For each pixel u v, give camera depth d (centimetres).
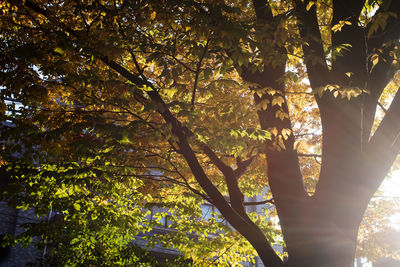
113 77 617
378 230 1148
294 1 615
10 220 1418
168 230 1716
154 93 609
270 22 541
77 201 772
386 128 580
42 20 708
